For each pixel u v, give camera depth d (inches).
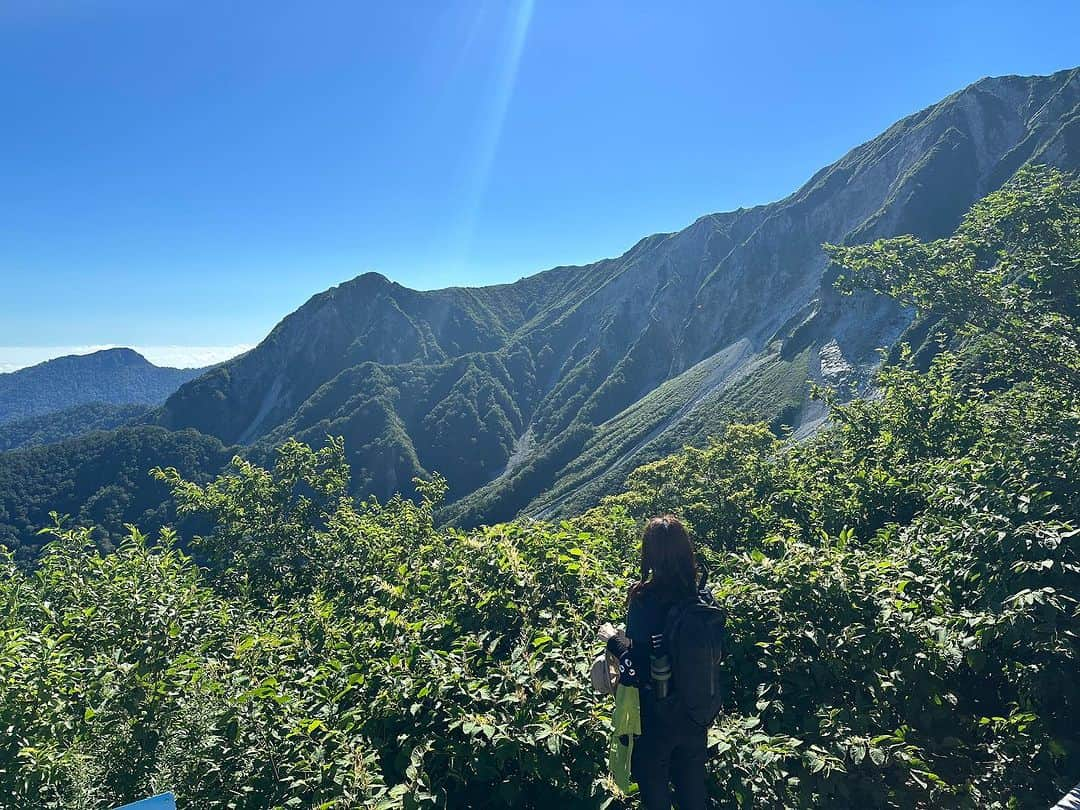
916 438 494.6
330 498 689.6
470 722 154.0
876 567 210.2
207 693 198.2
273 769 164.2
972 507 238.5
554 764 152.3
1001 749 172.4
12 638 247.0
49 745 181.5
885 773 171.0
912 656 178.7
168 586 319.3
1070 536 193.9
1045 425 322.3
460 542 281.1
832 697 181.6
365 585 428.5
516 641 214.1
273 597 479.8
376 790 146.9
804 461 608.1
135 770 189.5
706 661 119.3
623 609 213.3
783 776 147.4
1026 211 552.4
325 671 221.6
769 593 200.7
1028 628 172.6
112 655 239.3
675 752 133.3
